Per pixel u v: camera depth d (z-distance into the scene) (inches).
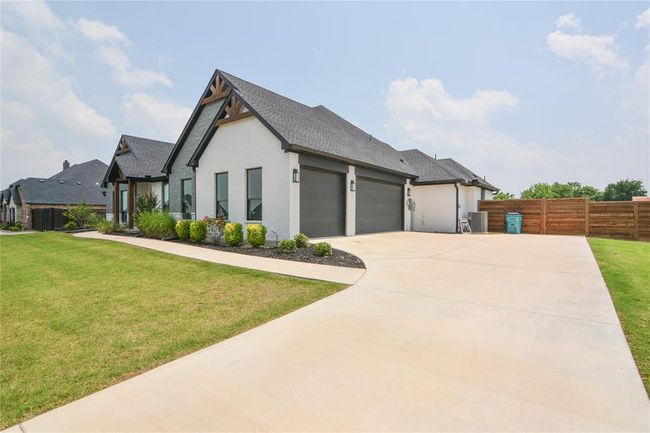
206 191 576.4
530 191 1784.0
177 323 177.8
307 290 237.6
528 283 252.1
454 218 760.3
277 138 466.9
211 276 280.7
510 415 95.7
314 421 93.4
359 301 209.8
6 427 93.9
